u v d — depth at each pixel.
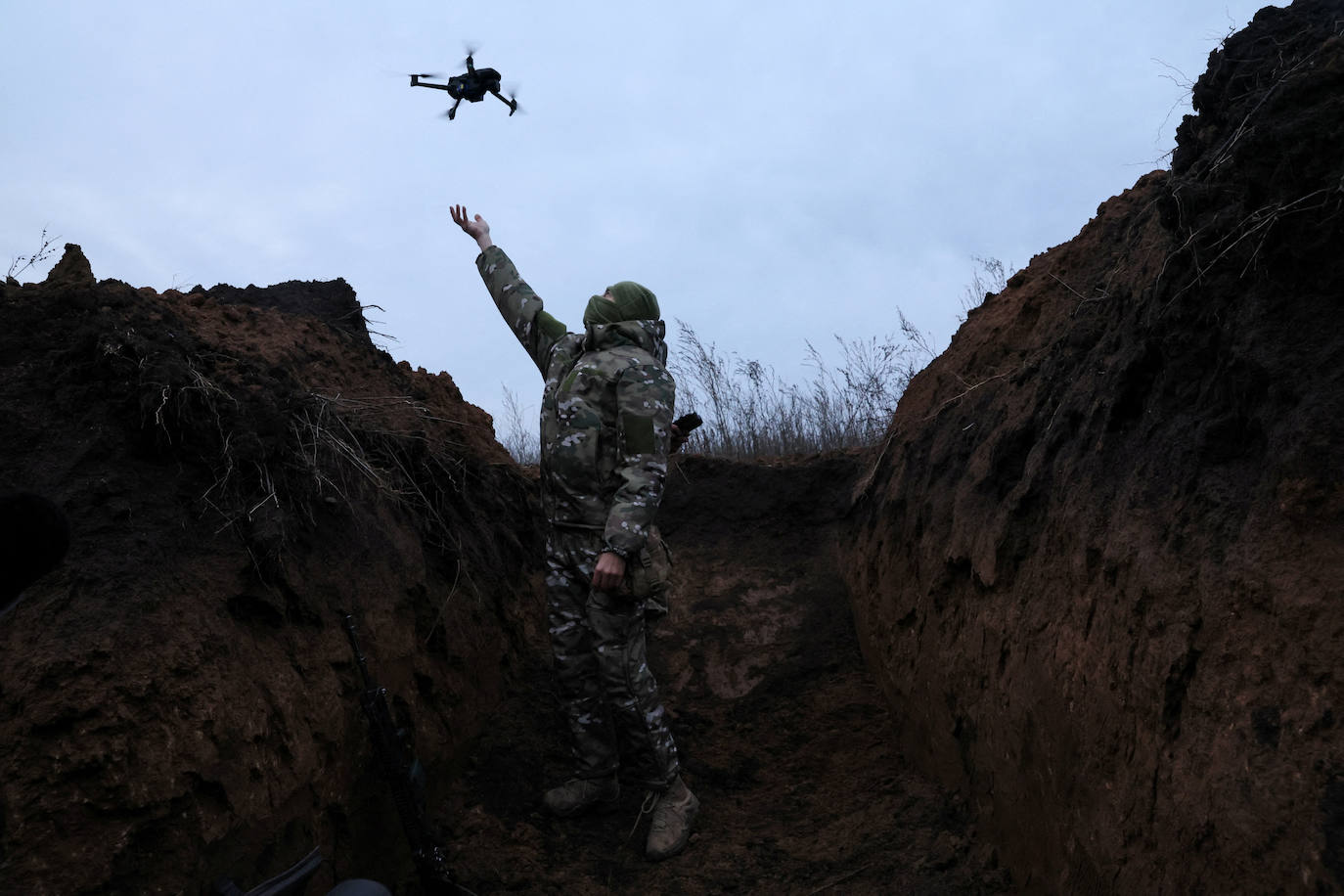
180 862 2.02
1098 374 2.86
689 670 4.43
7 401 2.57
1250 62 2.45
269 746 2.38
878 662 4.14
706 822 3.42
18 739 1.95
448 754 3.28
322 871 2.50
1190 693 1.92
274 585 2.63
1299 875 1.51
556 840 3.22
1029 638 2.71
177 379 2.65
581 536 3.19
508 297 3.54
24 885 1.82
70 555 2.27
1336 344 1.90
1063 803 2.39
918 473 4.17
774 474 5.36
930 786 3.33
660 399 3.11
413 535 3.47
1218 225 2.24
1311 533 1.77
